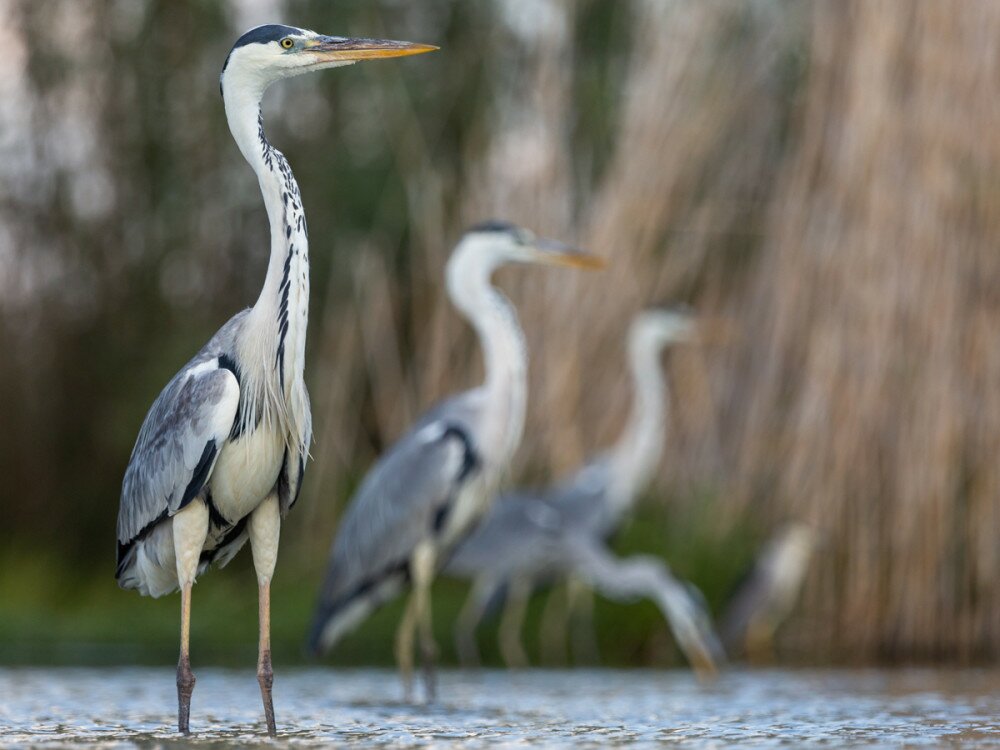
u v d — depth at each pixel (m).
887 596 13.46
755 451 14.77
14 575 17.41
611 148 16.97
